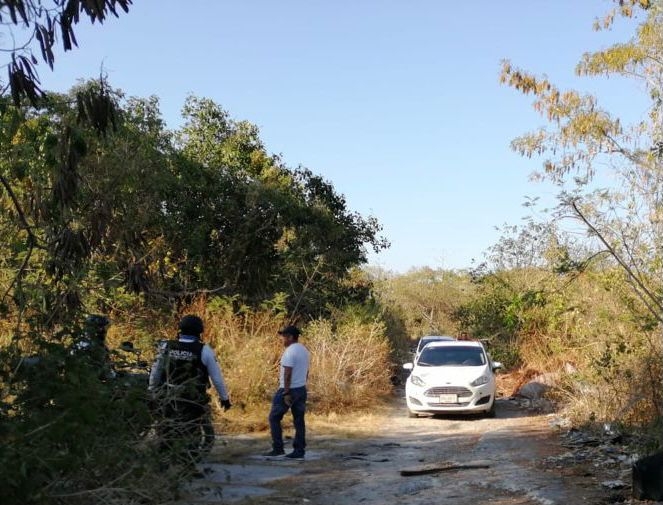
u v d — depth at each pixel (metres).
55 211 8.37
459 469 9.81
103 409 6.45
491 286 26.42
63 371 6.36
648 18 12.08
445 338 24.39
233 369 14.98
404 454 11.33
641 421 11.12
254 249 22.20
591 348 14.45
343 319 21.53
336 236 24.16
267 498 8.15
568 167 11.97
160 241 18.92
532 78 11.98
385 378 19.56
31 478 5.66
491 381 15.99
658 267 11.14
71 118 10.98
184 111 26.16
